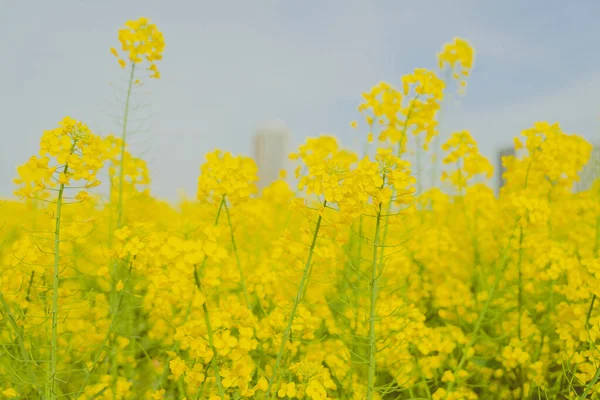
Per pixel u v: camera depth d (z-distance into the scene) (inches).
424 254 63.9
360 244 54.3
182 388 49.4
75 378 52.7
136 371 55.5
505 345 58.3
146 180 59.5
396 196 46.3
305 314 49.1
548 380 57.6
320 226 45.8
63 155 46.0
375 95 57.0
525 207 56.7
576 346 53.3
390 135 56.8
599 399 50.4
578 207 68.2
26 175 46.3
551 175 63.7
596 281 48.8
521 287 58.3
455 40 65.1
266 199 73.9
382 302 52.7
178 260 42.8
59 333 51.3
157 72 57.6
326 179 45.4
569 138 64.4
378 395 52.8
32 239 49.3
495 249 67.1
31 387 50.4
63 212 52.6
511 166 66.7
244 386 44.5
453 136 66.6
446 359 57.4
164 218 71.2
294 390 45.4
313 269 48.8
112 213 58.7
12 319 47.4
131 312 54.7
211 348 43.6
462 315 61.2
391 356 53.6
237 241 63.1
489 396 56.9
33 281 51.9
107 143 58.1
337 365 52.3
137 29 57.2
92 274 56.6
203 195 51.4
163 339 55.2
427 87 55.6
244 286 51.2
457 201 74.4
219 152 51.3
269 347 50.5
